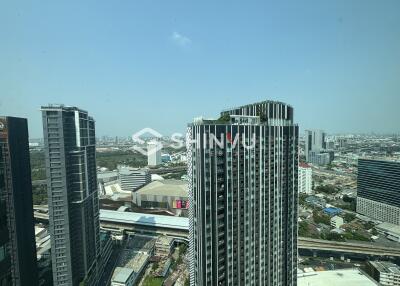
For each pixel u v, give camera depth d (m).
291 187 147.25
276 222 141.00
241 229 128.50
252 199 130.75
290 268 150.00
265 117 141.62
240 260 129.38
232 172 123.75
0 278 78.62
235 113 165.38
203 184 118.25
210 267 121.44
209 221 120.06
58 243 179.38
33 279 158.00
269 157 135.25
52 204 177.00
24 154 153.50
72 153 186.75
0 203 80.25
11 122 142.25
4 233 81.12
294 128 146.38
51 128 174.38
